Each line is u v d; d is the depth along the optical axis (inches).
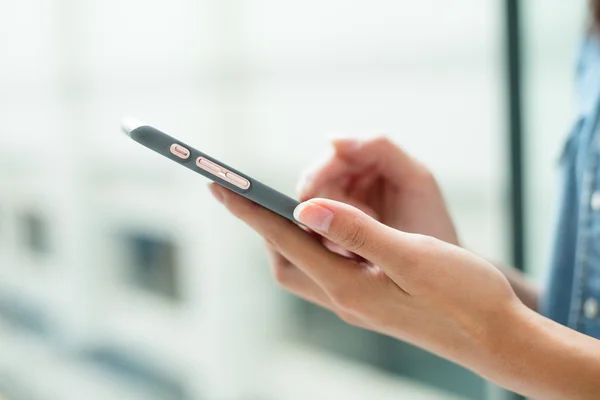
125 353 76.9
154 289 71.9
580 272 22.1
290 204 16.6
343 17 47.7
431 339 17.2
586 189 22.3
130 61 66.8
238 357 64.8
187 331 69.2
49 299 83.0
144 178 68.9
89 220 76.5
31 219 82.7
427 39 42.9
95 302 78.5
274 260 21.1
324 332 58.8
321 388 59.6
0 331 80.5
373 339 54.8
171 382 71.5
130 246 73.3
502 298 15.8
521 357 15.6
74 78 73.4
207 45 59.2
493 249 42.7
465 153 42.6
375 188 24.1
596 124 22.6
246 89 57.4
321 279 17.6
